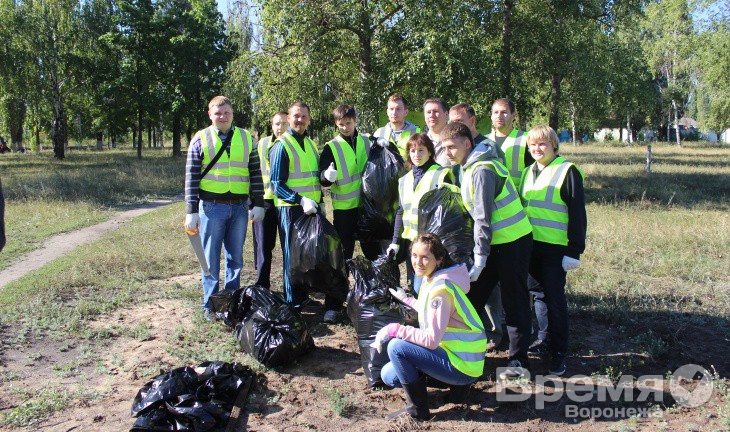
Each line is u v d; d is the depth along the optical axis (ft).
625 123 184.14
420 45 41.14
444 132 13.43
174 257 25.46
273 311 14.71
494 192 12.87
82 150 154.61
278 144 17.56
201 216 17.22
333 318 17.28
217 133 17.19
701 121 132.87
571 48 53.67
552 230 13.71
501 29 49.55
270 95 47.78
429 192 14.11
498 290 15.31
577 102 60.70
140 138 107.24
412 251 11.66
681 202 42.75
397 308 13.65
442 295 11.32
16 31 94.17
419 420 11.54
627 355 14.88
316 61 44.60
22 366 13.99
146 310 18.33
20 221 36.40
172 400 11.28
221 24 109.09
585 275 21.94
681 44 113.91
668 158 93.76
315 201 17.70
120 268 23.66
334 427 11.26
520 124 50.52
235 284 17.78
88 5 101.81
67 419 11.39
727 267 23.07
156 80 107.96
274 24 45.19
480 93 41.09
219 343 15.38
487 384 13.26
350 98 47.67
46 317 17.29
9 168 78.64
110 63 106.73
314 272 16.70
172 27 105.19
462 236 13.71
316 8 42.70
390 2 43.55
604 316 17.67
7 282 22.16
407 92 44.27
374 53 46.03
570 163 13.69
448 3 40.57
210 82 107.04
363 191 17.90
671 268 22.88
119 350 15.02
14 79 94.12
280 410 11.93
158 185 57.98
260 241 18.95
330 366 14.29
